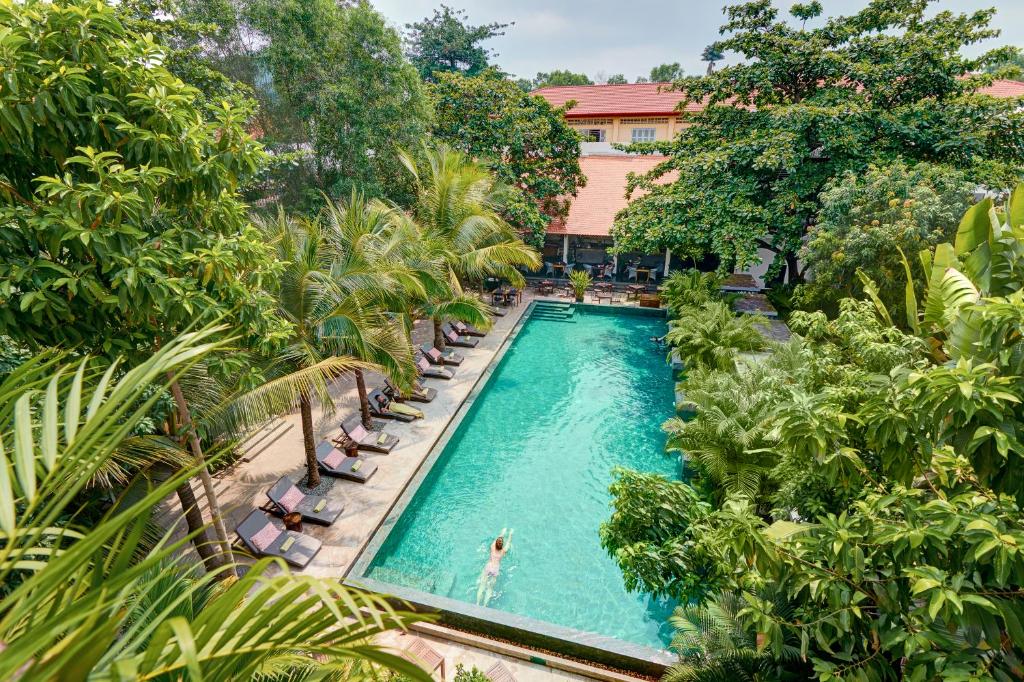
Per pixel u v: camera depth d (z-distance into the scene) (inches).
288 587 73.9
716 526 315.6
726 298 990.4
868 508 191.5
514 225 1151.0
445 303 776.9
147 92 241.8
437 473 578.6
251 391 358.0
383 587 395.5
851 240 598.9
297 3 778.2
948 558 169.6
